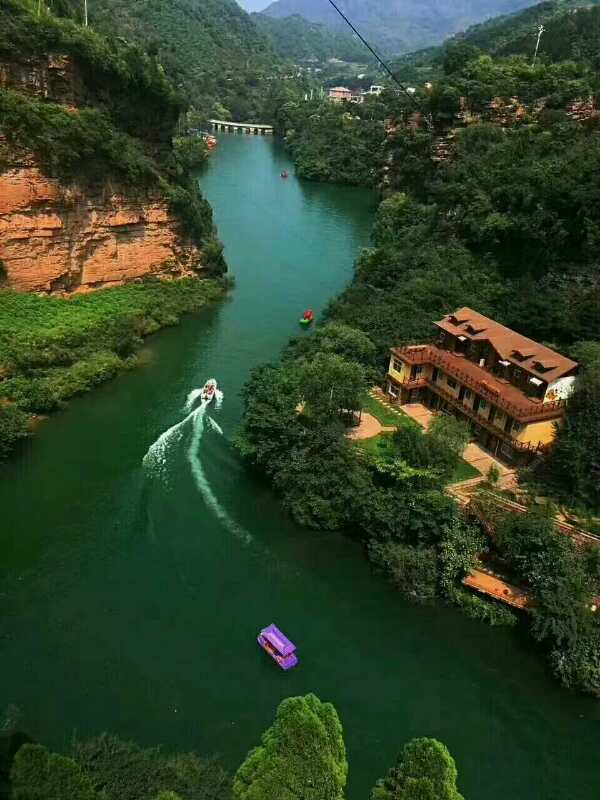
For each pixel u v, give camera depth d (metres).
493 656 34.12
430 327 58.12
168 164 74.88
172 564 38.19
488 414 46.91
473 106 110.62
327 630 34.84
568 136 86.69
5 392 49.69
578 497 40.97
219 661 32.28
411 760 23.08
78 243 64.12
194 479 45.59
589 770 29.14
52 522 40.66
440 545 37.56
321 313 74.81
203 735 28.52
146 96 70.56
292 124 196.88
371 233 104.19
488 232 72.00
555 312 55.09
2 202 56.47
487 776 28.36
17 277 59.19
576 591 33.28
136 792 23.14
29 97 58.41
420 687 32.19
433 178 110.69
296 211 121.25
